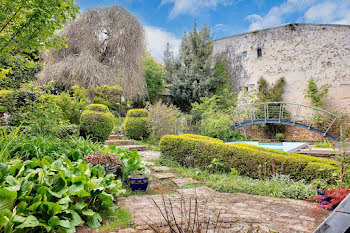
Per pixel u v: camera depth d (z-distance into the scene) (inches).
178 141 213.9
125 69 446.6
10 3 128.6
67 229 71.9
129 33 440.1
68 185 85.4
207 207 104.2
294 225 85.7
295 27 512.1
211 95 609.3
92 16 427.8
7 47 143.8
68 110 284.0
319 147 366.0
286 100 512.1
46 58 414.3
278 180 144.3
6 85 202.4
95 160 124.1
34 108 159.8
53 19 147.8
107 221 86.0
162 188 137.8
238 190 132.9
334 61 464.8
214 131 440.8
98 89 432.8
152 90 606.9
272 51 537.6
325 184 123.6
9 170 78.1
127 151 166.7
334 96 459.5
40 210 68.9
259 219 90.8
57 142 134.6
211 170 177.2
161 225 82.4
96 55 437.4
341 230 25.9
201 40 605.0
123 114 533.0
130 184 129.2
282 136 485.7
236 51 594.6
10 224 58.2
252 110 528.4
